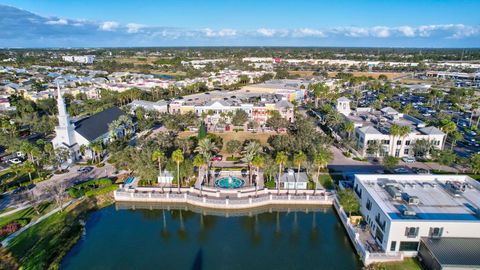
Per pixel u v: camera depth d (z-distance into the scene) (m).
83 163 103.50
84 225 73.50
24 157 107.06
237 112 145.88
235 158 107.62
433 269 53.28
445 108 190.75
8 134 123.25
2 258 58.31
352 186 83.12
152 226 74.56
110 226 74.00
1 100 186.00
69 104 190.88
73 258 62.31
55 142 105.31
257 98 181.88
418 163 104.81
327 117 140.38
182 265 61.03
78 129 110.06
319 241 68.88
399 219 57.28
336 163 104.31
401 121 128.88
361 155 111.06
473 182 73.00
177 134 137.50
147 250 65.44
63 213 74.38
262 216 79.19
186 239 69.62
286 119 146.88
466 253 53.31
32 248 61.97
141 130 141.88
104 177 93.44
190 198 81.44
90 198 81.94
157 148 92.56
